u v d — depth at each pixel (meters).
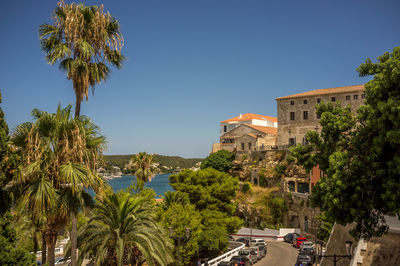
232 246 54.41
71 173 16.70
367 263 19.56
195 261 44.66
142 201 23.84
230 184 51.75
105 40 20.91
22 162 16.75
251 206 72.88
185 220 38.69
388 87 16.84
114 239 21.92
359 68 20.95
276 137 88.88
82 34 20.64
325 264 26.84
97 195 20.02
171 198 45.34
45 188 16.73
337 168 17.95
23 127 17.48
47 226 18.22
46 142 17.44
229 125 118.19
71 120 18.03
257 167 81.56
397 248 18.98
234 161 89.38
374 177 17.55
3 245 15.09
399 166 15.27
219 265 36.31
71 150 17.58
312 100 77.62
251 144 89.44
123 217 21.69
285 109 81.50
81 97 20.86
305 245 44.41
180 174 56.16
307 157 22.59
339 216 17.89
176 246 37.47
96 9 20.80
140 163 56.62
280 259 43.75
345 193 17.30
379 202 17.19
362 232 18.84
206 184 52.09
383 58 20.20
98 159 19.41
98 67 21.59
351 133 20.58
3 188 16.05
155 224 23.92
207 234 43.09
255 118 114.56
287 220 66.56
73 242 19.14
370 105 18.48
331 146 21.38
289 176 70.25
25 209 18.50
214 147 105.31
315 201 20.34
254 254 41.88
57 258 48.44
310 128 77.06
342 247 25.56
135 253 25.70
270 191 72.69
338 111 22.25
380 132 16.77
